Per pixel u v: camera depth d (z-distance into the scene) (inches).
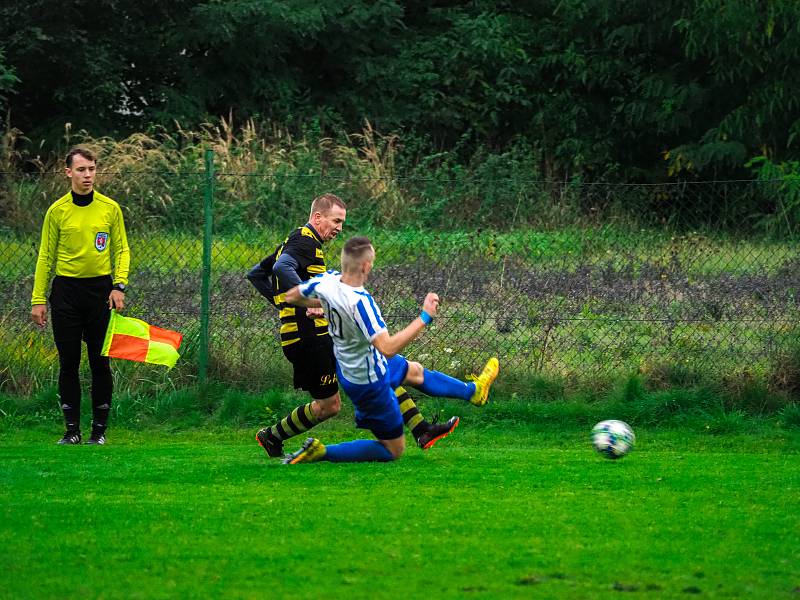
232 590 521.7
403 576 546.3
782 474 872.3
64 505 720.3
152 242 1398.9
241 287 1305.4
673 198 1338.6
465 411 1197.1
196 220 1478.8
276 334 1284.4
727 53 3228.3
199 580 538.6
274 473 858.1
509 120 4175.7
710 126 3654.0
